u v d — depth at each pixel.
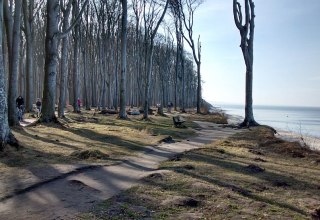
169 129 22.11
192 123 28.83
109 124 23.84
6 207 6.77
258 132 22.72
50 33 20.84
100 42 49.03
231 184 8.51
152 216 6.37
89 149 12.34
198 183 8.40
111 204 6.98
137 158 12.08
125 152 13.04
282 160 12.63
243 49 27.92
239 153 13.56
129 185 8.42
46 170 9.55
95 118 28.64
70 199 7.29
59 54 52.72
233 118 53.16
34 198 7.34
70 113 35.34
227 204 7.03
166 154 13.15
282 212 6.72
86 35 44.34
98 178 9.06
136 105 69.94
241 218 6.34
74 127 20.44
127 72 67.19
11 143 11.98
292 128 41.25
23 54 45.03
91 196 7.51
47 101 20.95
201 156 12.43
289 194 8.00
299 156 13.49
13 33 20.03
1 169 9.56
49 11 20.78
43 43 46.38
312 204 7.29
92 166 10.27
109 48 49.03
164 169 10.01
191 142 17.17
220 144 16.08
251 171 10.11
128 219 6.22
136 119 30.45
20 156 11.11
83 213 6.46
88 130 19.03
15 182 8.34
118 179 8.98
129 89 68.69
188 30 45.31
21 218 6.21
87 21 43.91
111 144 14.80
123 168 10.36
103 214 6.42
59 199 7.28
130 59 61.50
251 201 7.30
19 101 26.27
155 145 15.19
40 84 57.81
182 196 7.43
